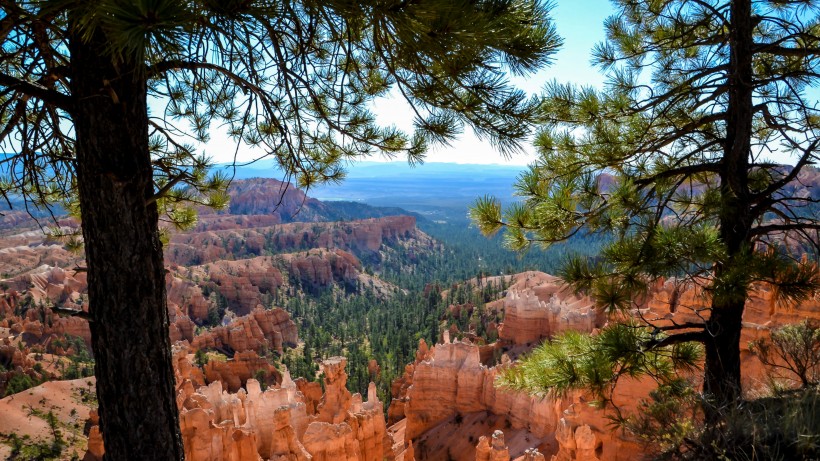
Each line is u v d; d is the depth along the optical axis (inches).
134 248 225.0
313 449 809.5
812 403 238.7
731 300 297.4
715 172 370.0
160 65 217.0
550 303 2155.5
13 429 1897.1
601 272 297.3
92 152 214.7
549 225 307.4
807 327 364.2
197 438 739.4
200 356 3179.1
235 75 225.0
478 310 3799.2
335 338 4690.0
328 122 277.3
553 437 1149.7
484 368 1485.0
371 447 1029.8
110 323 224.2
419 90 226.2
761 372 421.4
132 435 230.8
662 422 275.9
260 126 369.4
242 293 5561.0
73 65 212.1
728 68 342.3
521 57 193.0
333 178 377.1
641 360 324.8
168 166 320.2
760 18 329.4
